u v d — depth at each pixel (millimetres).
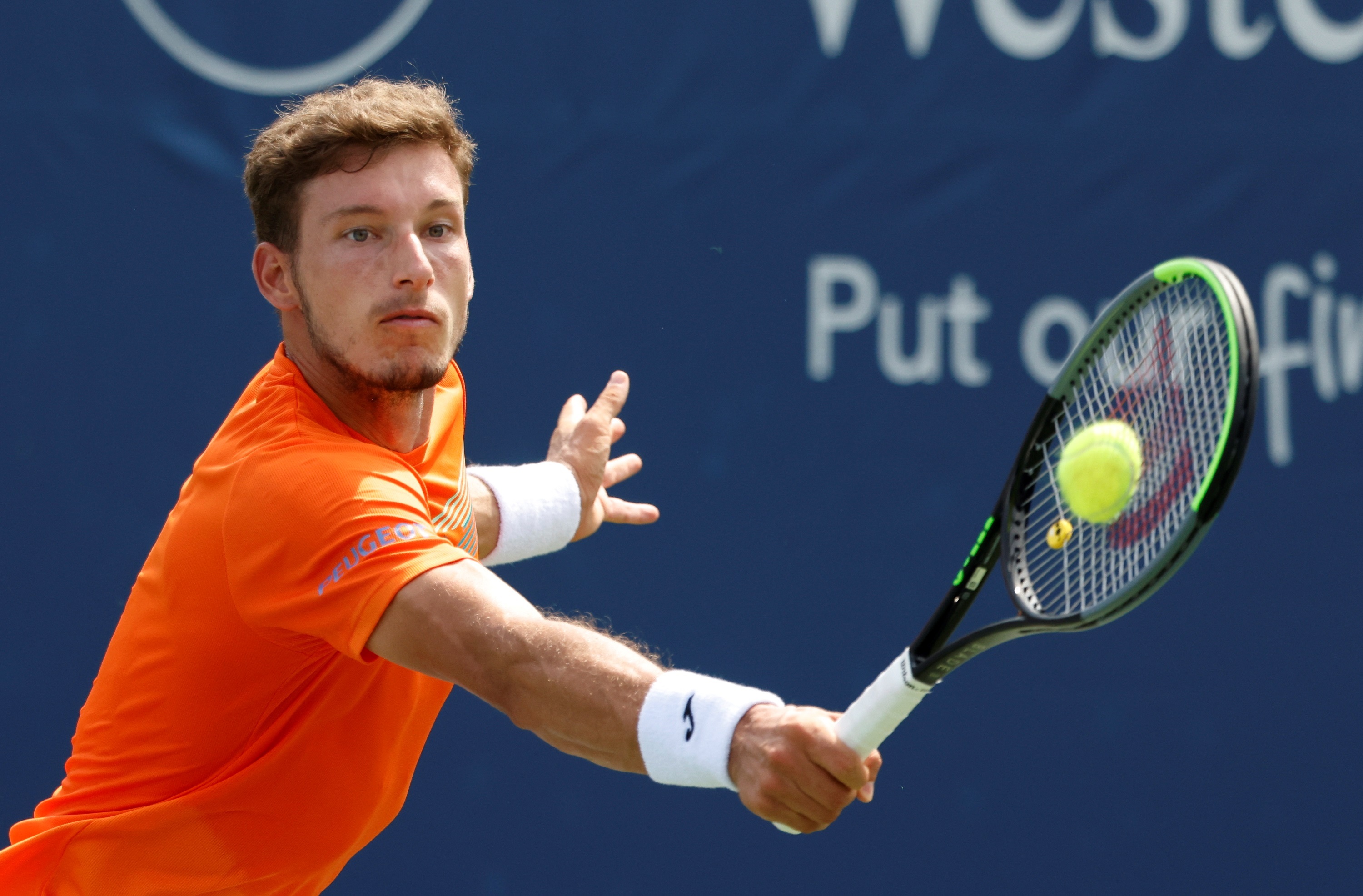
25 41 17594
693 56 18891
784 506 18906
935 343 19172
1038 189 19312
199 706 8820
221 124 17969
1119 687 19328
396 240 8531
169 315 17828
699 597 18781
